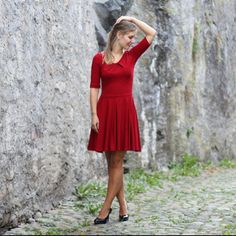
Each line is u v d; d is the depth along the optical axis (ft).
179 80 39.24
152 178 31.40
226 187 29.71
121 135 18.75
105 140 18.74
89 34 29.19
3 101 18.26
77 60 26.96
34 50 21.34
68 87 25.44
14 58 19.35
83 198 24.56
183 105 39.88
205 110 43.68
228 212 21.63
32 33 21.18
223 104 47.09
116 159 19.12
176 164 38.22
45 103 22.36
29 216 20.08
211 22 45.11
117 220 19.72
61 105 24.38
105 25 31.71
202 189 28.63
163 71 37.65
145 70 35.83
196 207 22.82
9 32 19.01
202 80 43.27
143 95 35.50
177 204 23.58
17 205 19.15
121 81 18.83
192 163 39.17
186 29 40.42
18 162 19.36
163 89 37.65
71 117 25.73
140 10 36.27
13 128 18.98
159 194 26.66
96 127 18.83
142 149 35.04
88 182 27.61
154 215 20.85
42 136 21.86
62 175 24.17
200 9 43.11
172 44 38.50
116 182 19.15
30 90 20.72
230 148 48.29
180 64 39.45
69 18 25.95
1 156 17.95
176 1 39.17
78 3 27.48
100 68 19.06
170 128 38.32
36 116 21.27
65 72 25.07
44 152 22.04
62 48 24.75
